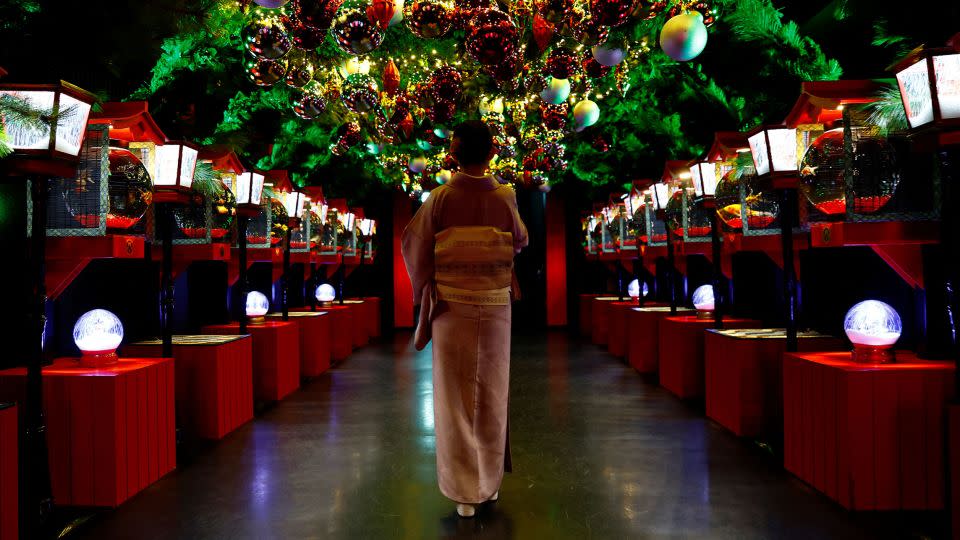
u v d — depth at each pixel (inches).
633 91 269.7
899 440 118.0
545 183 321.7
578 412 211.9
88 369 135.7
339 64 211.6
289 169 329.7
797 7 186.7
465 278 121.3
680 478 140.8
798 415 138.6
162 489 137.9
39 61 136.3
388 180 398.9
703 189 203.8
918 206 122.0
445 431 121.7
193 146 165.0
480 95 235.1
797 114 143.7
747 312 242.8
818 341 167.0
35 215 114.3
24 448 119.0
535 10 151.7
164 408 148.4
